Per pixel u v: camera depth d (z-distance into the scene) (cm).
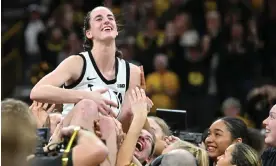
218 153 837
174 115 927
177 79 1716
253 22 1808
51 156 557
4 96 2017
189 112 1694
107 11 802
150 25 1836
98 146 546
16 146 502
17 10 2289
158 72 1703
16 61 2062
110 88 793
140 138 760
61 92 748
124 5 1977
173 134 909
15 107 512
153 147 776
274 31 1772
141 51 1773
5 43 2094
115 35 795
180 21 1819
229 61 1709
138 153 759
